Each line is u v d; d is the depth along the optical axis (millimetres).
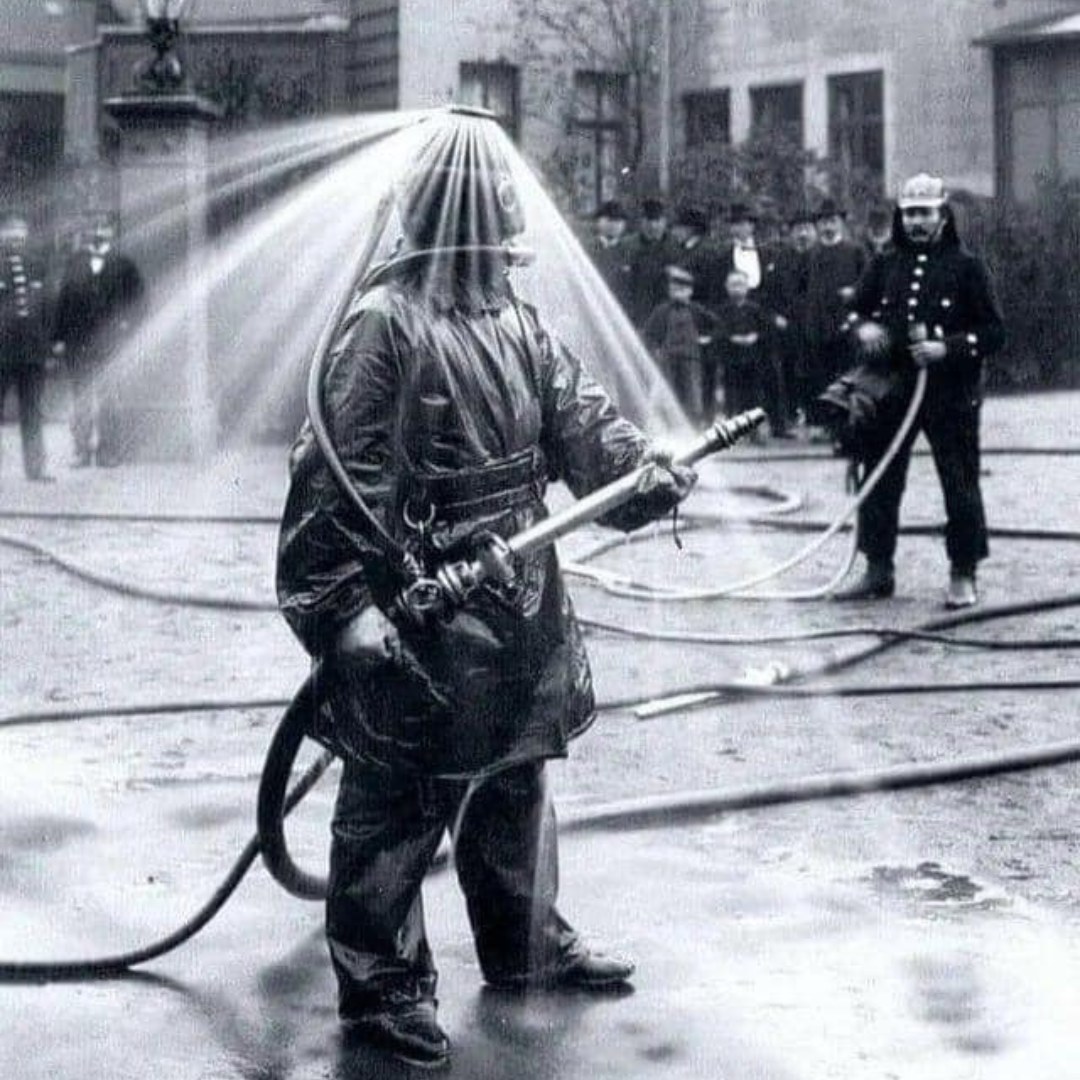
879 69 52406
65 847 9992
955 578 17578
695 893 9172
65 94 56906
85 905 9055
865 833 10211
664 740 12422
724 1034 7434
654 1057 7227
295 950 8469
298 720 7496
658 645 15844
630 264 35406
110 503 26359
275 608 17484
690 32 50438
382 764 7242
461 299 7383
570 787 11188
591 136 47000
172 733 12633
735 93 51406
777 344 35969
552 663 7457
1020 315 48219
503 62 44281
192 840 10148
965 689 13961
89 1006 7797
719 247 35812
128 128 31188
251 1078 7094
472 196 7320
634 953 8336
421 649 7168
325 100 40312
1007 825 10383
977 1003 7742
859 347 17875
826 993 7863
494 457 7340
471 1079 7066
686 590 18266
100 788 11164
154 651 15578
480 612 7227
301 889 8305
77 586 19062
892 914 8859
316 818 10562
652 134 49625
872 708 13406
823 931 8625
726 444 7430
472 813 7836
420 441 7227
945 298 17500
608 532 22859
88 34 53531
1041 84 51625
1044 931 8633
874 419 17781
